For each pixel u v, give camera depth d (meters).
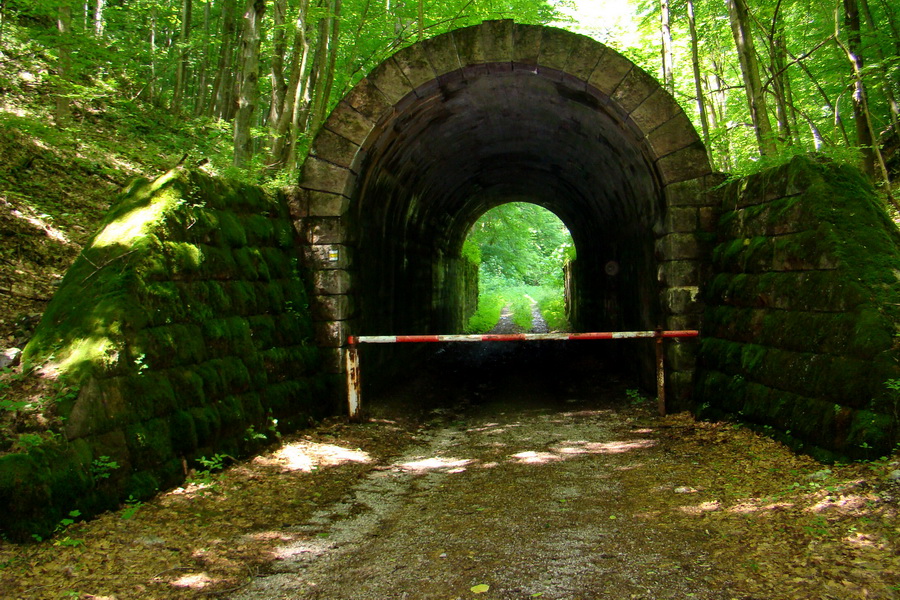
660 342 7.58
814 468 4.71
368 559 3.83
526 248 45.50
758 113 8.42
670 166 7.53
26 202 7.55
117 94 12.13
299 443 6.52
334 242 7.80
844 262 5.08
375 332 9.53
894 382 4.33
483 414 9.05
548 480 5.39
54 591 3.20
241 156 8.62
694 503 4.44
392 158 9.25
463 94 8.66
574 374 12.19
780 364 5.65
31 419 4.01
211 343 5.61
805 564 3.23
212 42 13.66
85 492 4.04
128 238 5.09
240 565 3.72
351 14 13.33
